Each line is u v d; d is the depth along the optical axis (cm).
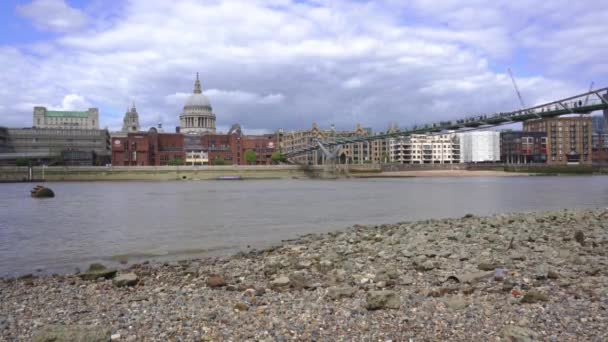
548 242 2383
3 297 1628
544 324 1133
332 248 2555
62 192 11581
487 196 8569
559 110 8369
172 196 9500
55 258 2766
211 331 1159
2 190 13012
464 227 3178
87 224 4622
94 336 1076
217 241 3388
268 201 7806
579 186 12144
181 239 3522
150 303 1458
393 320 1201
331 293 1457
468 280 1603
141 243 3338
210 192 11056
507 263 1873
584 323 1132
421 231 3050
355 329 1146
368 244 2627
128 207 6775
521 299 1329
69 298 1588
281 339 1092
